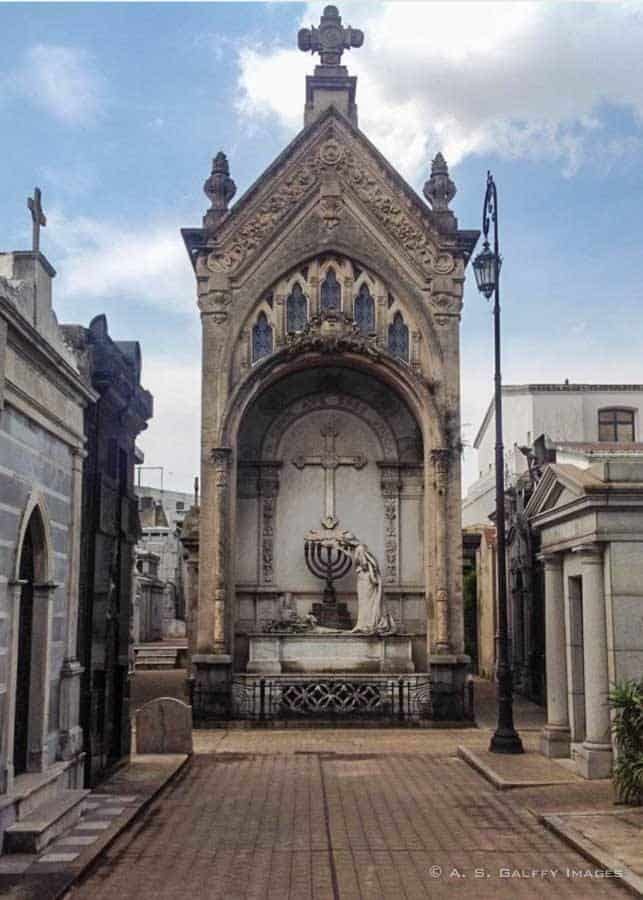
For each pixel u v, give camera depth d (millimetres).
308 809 14609
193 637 32375
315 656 26906
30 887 9969
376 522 28953
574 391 43062
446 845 12172
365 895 10000
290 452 29266
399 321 28562
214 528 26844
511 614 36906
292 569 28734
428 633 26719
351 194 28609
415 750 21328
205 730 24844
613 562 16188
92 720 15867
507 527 36906
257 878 10703
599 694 16328
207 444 27328
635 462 16375
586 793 15109
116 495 17547
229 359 27766
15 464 11922
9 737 11648
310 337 27250
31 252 12758
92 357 16078
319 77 29594
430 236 28391
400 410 29219
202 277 28109
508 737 19656
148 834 12922
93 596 15922
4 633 11477
